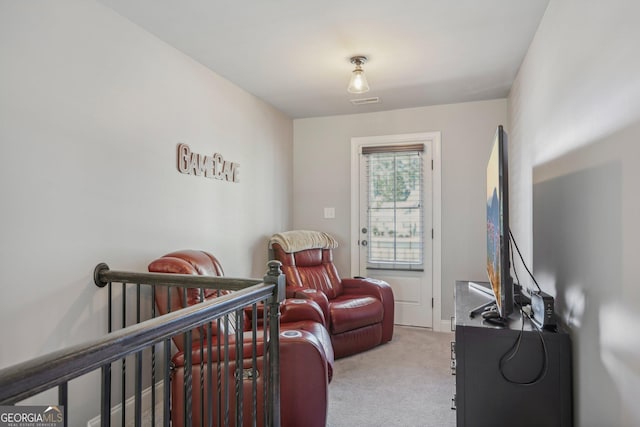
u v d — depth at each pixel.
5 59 1.62
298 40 2.58
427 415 2.27
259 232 3.83
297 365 1.89
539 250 2.36
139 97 2.36
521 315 1.94
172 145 2.65
